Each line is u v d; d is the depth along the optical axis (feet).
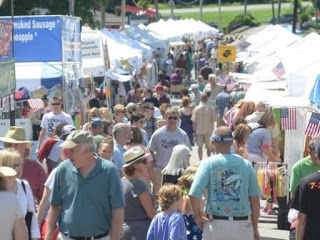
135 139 63.77
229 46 206.18
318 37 95.20
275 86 106.63
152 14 386.73
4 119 72.84
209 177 45.91
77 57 104.68
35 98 96.37
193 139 125.80
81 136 39.93
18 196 38.42
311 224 42.68
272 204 75.56
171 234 44.45
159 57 240.73
